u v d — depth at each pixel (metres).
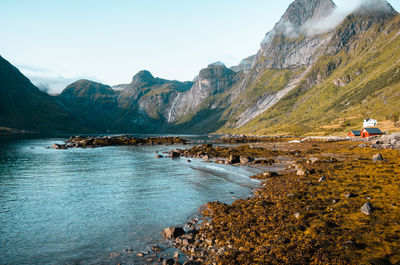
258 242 21.08
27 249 22.39
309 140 190.88
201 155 101.38
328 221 23.52
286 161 79.88
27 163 81.62
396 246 18.14
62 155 106.56
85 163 82.62
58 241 24.02
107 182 52.38
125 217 30.72
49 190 45.25
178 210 33.31
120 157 100.88
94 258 20.61
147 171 66.31
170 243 23.17
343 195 32.34
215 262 18.66
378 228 21.53
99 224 28.39
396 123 199.88
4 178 57.03
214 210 31.86
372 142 118.69
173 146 165.88
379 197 30.02
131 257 20.64
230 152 110.25
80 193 43.00
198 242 22.59
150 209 33.88
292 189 38.19
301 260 17.47
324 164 62.22
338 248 18.72
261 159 84.31
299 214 25.86
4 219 30.09
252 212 29.09
